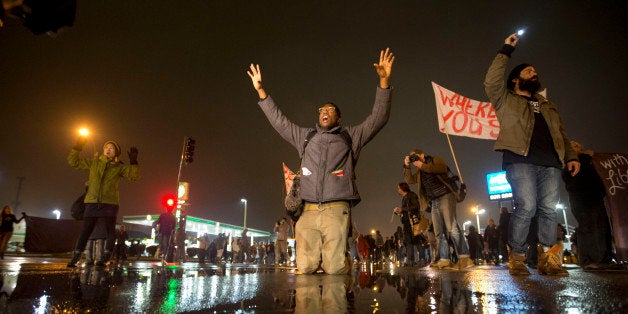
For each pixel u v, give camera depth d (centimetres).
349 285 216
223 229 4516
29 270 372
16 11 221
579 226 531
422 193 645
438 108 1149
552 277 286
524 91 378
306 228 374
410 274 356
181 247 1575
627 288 182
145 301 150
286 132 432
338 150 388
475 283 223
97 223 579
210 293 178
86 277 289
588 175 535
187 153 1283
